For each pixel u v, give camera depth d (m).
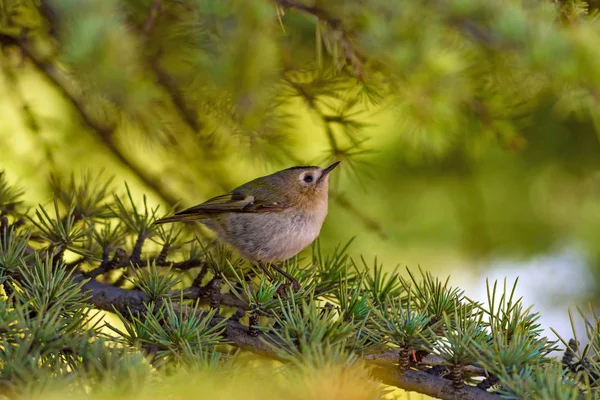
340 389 3.99
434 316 4.03
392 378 4.01
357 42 4.07
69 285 4.03
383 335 4.02
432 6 4.05
